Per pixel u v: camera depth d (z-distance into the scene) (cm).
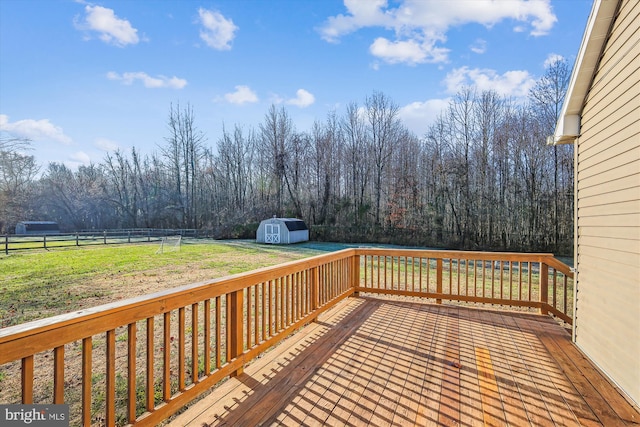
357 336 352
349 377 260
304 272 380
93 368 346
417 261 1283
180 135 3036
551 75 1741
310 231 2538
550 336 355
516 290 724
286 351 312
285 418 205
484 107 1986
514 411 214
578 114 344
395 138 2430
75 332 139
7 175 2484
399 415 209
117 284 785
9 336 116
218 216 2842
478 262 1320
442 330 373
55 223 2850
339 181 2648
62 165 3169
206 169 3047
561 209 1706
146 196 3127
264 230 2239
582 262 325
